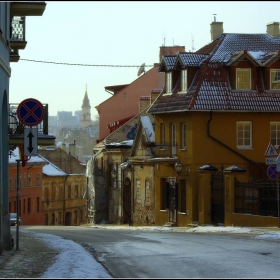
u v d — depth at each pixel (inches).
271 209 1652.3
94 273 730.8
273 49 2283.5
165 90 2271.2
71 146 5644.7
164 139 2262.6
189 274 747.4
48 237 1398.9
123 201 2709.2
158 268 799.1
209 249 1038.4
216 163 2082.9
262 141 2110.0
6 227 1044.5
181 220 2138.3
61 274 713.6
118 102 3371.1
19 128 1370.6
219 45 2261.3
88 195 3225.9
